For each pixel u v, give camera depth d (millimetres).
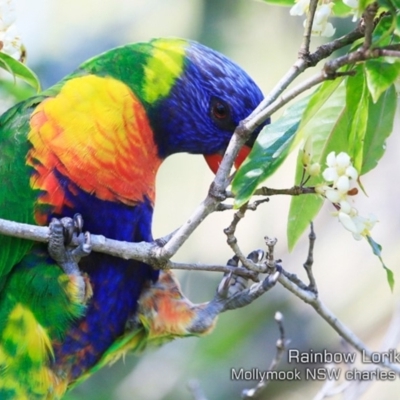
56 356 7426
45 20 12281
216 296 7895
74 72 7762
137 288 7750
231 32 12227
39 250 7051
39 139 7051
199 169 12688
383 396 11695
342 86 6406
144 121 7590
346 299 12234
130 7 12625
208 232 12648
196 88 7926
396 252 12281
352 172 5852
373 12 5156
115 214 7293
